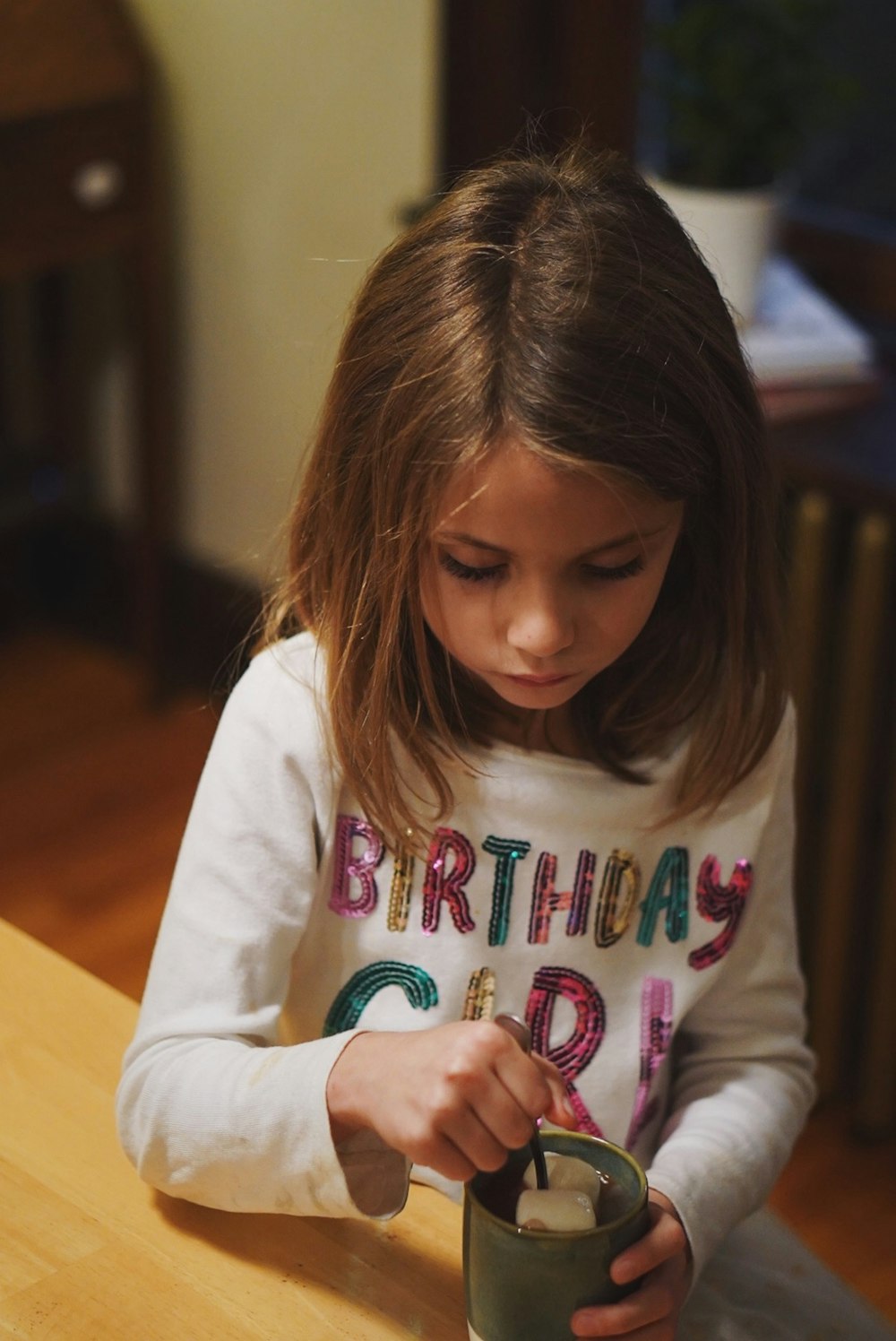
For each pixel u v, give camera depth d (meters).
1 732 3.22
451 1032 0.97
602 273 0.98
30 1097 1.07
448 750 1.11
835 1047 2.22
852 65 2.52
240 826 1.11
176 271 3.16
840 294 2.64
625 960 1.17
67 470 3.50
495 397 0.96
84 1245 0.99
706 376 1.01
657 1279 0.97
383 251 1.06
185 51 2.98
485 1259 0.92
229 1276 0.98
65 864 2.80
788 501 2.13
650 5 2.51
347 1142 1.00
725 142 2.29
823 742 2.17
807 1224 2.07
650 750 1.15
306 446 1.18
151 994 1.09
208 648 3.37
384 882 1.14
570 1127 1.00
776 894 1.22
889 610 2.02
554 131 2.57
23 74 2.74
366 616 1.07
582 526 0.96
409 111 2.67
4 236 2.79
